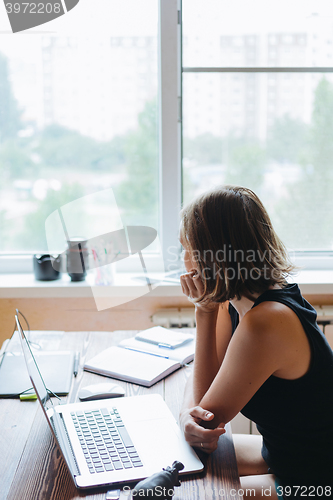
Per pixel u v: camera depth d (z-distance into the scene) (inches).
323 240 78.7
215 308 43.7
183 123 75.4
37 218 78.0
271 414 37.2
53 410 35.2
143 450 34.3
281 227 78.4
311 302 72.5
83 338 59.3
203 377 42.1
